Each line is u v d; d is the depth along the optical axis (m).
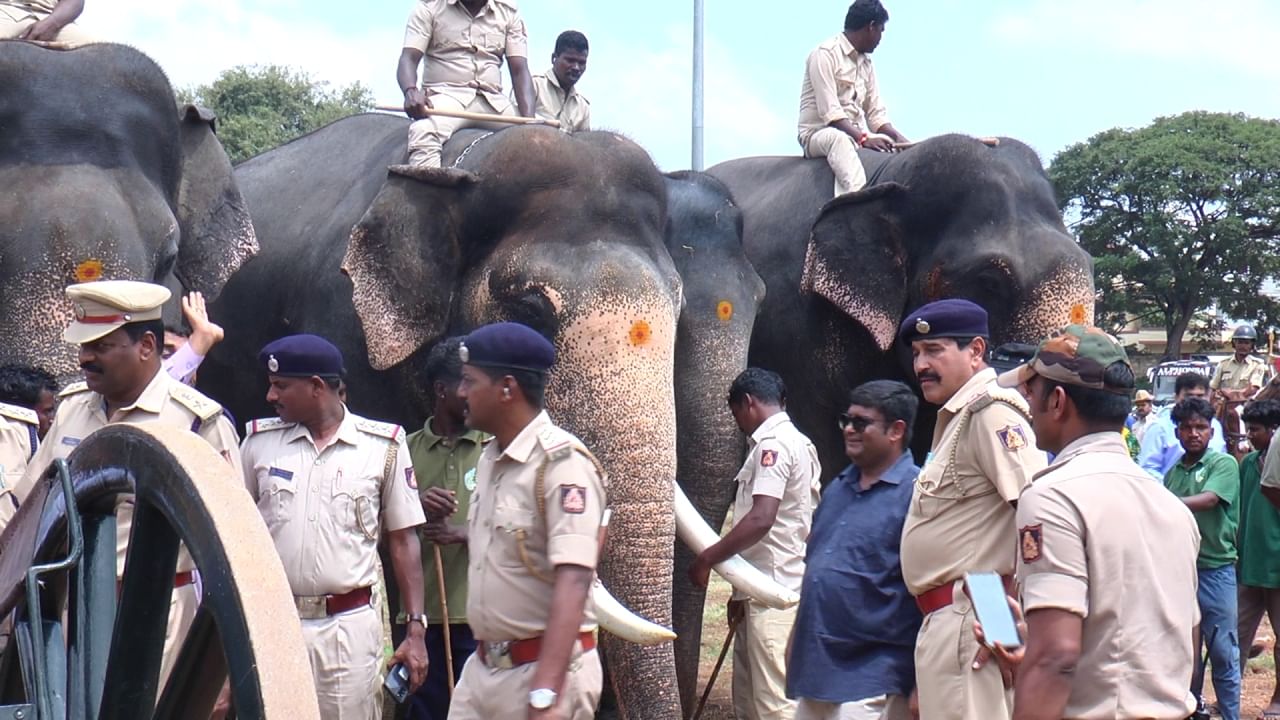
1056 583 3.13
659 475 5.75
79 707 2.54
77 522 2.49
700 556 5.74
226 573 2.10
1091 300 7.82
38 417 5.18
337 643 4.61
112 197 5.89
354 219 7.28
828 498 4.81
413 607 4.82
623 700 5.44
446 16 7.64
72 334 4.11
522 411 3.66
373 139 7.99
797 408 8.84
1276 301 49.94
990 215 7.95
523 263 6.15
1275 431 7.83
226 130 31.08
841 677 4.57
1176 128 52.09
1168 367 25.30
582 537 3.52
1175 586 3.21
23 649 2.58
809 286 8.29
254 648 2.02
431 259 6.53
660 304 6.03
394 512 4.81
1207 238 49.53
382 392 6.81
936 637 4.07
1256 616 8.03
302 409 4.68
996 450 3.94
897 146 8.73
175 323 6.27
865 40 9.02
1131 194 50.78
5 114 6.02
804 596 4.71
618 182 6.39
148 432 2.36
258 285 7.75
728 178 9.77
